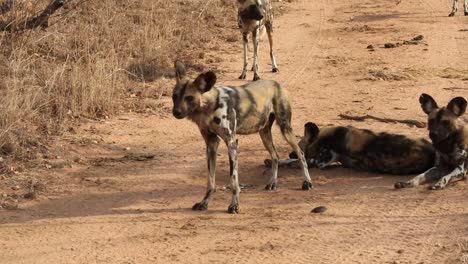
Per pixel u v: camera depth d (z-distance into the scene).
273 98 15.09
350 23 37.28
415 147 15.99
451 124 15.44
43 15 26.17
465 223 13.32
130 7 34.09
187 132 20.09
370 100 23.27
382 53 30.33
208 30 33.69
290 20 38.38
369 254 12.08
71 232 13.30
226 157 17.77
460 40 32.66
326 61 29.14
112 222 13.77
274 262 11.82
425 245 12.41
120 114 21.69
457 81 25.61
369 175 16.41
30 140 18.27
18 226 13.60
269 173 16.59
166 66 27.22
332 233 13.01
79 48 26.64
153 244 12.70
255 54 26.33
